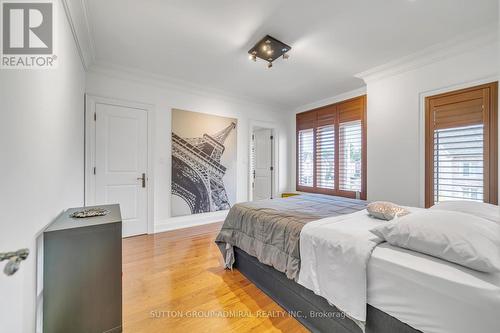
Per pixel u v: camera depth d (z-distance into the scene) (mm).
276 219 1845
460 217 1107
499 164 2023
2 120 827
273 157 4934
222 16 1922
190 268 2268
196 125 3779
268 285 1825
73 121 2076
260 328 1435
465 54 2309
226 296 1786
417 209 1863
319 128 4410
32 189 1078
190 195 3705
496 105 2131
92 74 2889
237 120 4309
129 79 3152
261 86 3650
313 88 3734
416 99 2660
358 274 1155
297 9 1829
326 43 2342
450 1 1729
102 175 2977
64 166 1707
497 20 1950
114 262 1310
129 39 2285
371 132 3088
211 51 2529
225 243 2350
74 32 1932
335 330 1311
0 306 783
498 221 1333
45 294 1140
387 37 2227
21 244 960
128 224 3182
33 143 1098
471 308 833
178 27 2082
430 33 2152
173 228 3545
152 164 3350
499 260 877
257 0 1731
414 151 2680
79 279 1217
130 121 3180
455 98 2377
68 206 1854
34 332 1092
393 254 1112
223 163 4098
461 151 2352
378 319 1123
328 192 4180
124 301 1702
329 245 1335
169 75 3223
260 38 2256
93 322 1251
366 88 3475
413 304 979
